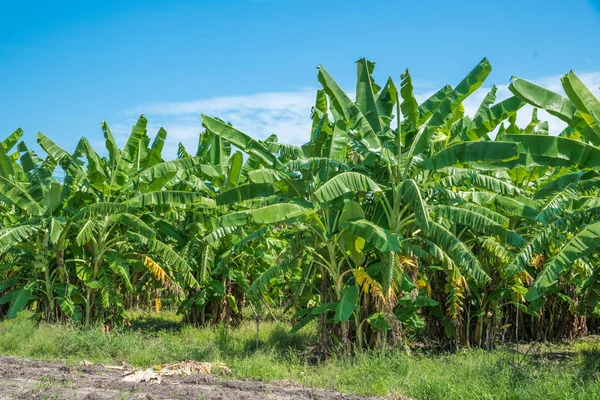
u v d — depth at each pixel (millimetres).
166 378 8938
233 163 14828
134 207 13703
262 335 13938
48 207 13844
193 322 16312
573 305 13922
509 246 12422
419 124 12000
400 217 11188
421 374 9125
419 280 12031
